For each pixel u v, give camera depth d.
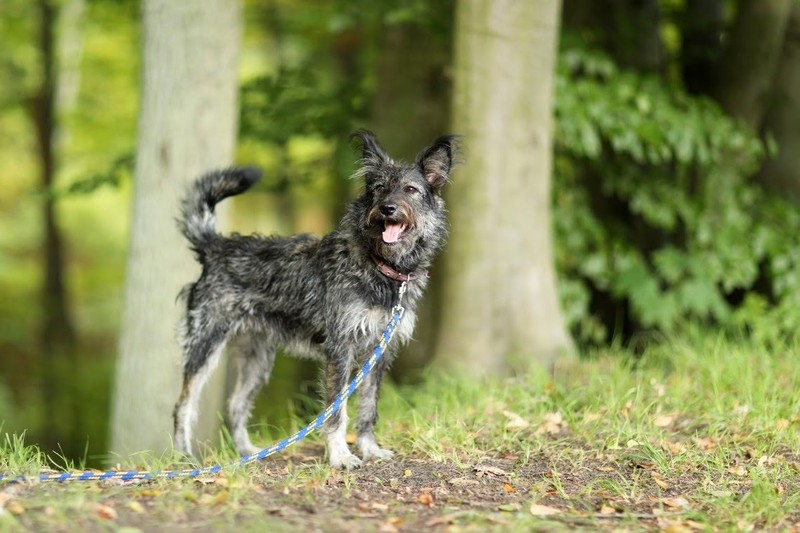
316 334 8.52
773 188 16.00
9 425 21.64
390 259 8.12
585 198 15.09
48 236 25.73
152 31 11.59
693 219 15.03
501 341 12.05
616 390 9.74
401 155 14.85
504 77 11.83
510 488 7.29
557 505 6.96
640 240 16.20
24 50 24.22
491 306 11.98
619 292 14.69
